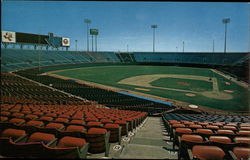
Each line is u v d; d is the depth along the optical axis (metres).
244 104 23.52
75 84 31.86
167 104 22.81
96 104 19.55
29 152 3.45
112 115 9.88
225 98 26.44
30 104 13.55
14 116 7.05
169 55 90.44
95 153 4.57
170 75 49.56
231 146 3.89
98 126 5.58
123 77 45.56
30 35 62.75
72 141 3.81
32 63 63.19
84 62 81.50
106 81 39.84
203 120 11.49
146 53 96.19
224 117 15.00
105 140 4.45
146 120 14.03
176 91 30.77
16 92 20.98
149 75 49.25
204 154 3.49
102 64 80.94
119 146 5.33
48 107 12.13
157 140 6.18
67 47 83.25
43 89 24.47
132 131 7.86
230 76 47.34
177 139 5.21
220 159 3.44
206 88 33.16
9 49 66.00
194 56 82.31
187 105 23.11
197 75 49.69
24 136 4.12
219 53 75.25
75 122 6.29
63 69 59.88
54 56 76.12
